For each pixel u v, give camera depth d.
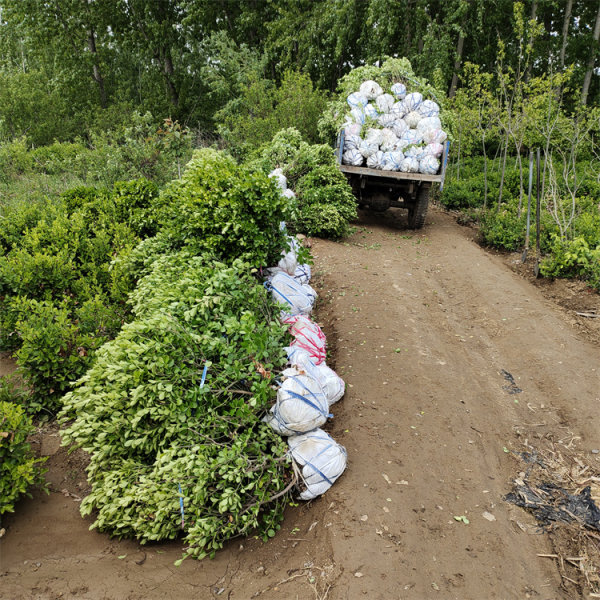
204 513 3.35
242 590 3.09
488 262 8.62
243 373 3.84
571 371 5.26
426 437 4.28
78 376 5.02
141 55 27.09
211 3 23.22
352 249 9.20
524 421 4.62
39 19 24.09
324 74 21.23
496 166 16.22
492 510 3.61
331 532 3.32
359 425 4.38
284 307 4.86
